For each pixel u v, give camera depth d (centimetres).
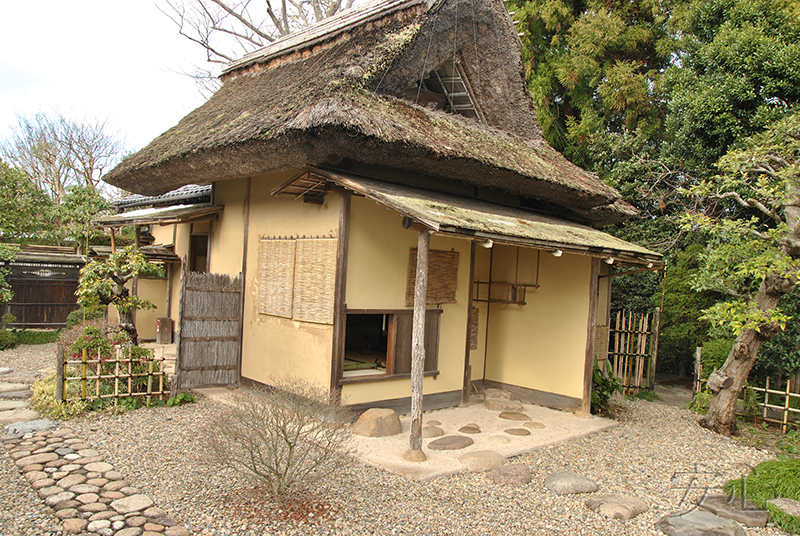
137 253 718
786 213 635
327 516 354
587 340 705
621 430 645
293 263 621
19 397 619
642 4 1209
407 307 628
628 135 1110
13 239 1231
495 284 819
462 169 632
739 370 648
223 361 673
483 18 729
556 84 1312
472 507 387
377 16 701
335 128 489
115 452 451
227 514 347
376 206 594
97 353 602
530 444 550
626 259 689
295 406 401
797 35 860
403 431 562
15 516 328
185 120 823
